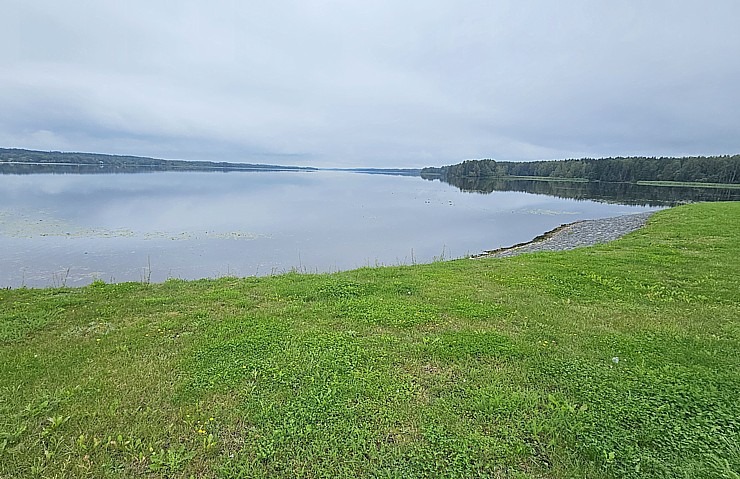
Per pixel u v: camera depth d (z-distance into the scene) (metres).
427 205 44.31
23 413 4.28
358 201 47.78
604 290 9.62
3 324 7.03
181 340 6.43
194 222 28.00
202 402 4.62
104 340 6.41
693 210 28.81
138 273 15.16
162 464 3.65
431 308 8.10
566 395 4.82
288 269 16.34
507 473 3.61
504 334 6.70
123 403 4.57
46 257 16.86
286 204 42.25
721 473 3.55
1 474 3.45
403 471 3.62
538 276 11.07
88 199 38.84
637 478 3.52
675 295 9.17
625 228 24.59
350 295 9.20
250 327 7.01
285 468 3.65
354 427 4.19
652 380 5.09
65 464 3.58
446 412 4.46
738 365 5.57
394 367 5.52
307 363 5.57
